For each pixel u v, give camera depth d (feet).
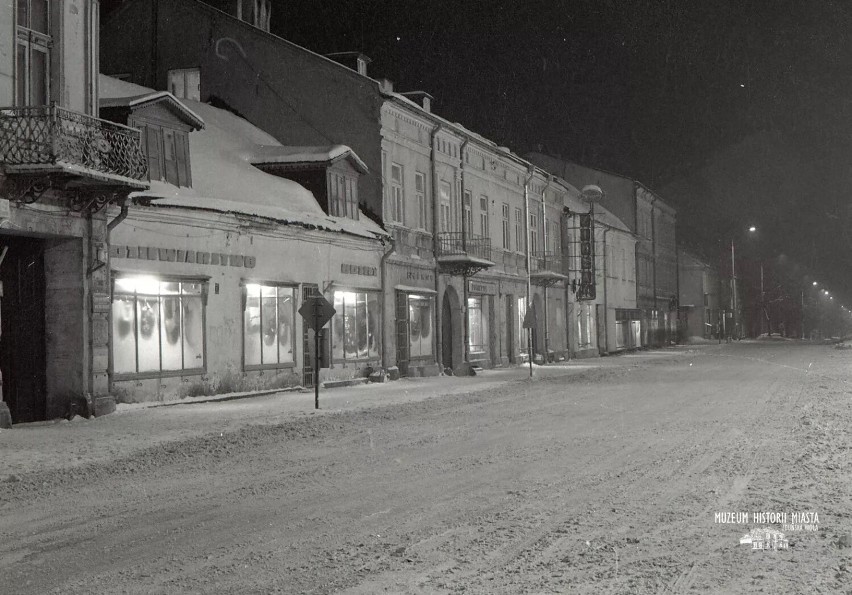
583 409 69.21
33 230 61.16
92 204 66.18
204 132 100.53
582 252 188.14
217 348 82.02
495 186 147.64
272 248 89.66
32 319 65.77
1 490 36.81
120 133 64.64
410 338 118.32
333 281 99.60
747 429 53.52
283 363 91.50
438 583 21.89
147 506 33.01
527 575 22.49
